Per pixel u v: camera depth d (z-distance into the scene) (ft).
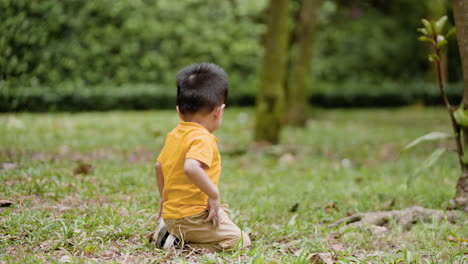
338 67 68.69
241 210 14.12
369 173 21.02
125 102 52.26
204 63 10.86
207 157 9.80
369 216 13.34
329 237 12.09
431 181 18.69
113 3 41.47
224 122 41.86
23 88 24.98
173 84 56.80
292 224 12.53
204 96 10.30
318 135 34.73
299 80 40.14
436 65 14.23
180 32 55.26
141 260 9.58
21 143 23.20
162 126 35.73
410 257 9.95
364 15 70.90
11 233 10.36
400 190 16.47
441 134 14.46
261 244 10.55
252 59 60.70
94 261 9.00
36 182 14.16
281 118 29.04
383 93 66.33
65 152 22.39
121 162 20.71
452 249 10.84
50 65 32.50
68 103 47.80
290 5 43.01
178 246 10.50
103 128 33.47
